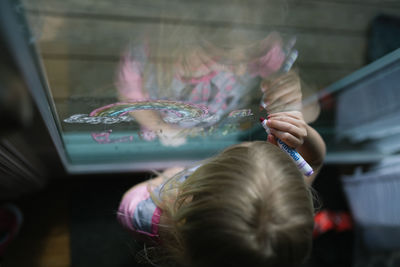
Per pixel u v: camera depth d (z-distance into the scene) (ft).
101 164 4.38
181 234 1.88
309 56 2.78
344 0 2.67
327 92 3.27
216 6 2.37
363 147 4.97
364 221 4.93
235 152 1.95
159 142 3.81
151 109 2.42
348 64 2.94
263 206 1.66
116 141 3.43
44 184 4.64
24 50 1.24
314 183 5.25
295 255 1.74
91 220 4.78
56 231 4.67
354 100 3.71
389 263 4.60
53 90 2.01
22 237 4.57
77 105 2.10
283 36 2.58
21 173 3.19
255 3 2.49
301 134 2.30
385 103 3.75
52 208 4.75
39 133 2.21
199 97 2.49
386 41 2.85
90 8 2.23
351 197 5.15
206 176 1.88
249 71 2.47
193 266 1.85
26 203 4.71
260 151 1.92
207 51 2.44
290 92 2.62
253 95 2.59
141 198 3.03
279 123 2.27
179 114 2.63
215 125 3.13
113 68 2.26
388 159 4.93
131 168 4.46
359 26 2.81
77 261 4.61
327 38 2.71
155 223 2.64
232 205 1.66
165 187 2.58
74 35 2.14
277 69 2.53
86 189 4.87
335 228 4.93
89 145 3.59
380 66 3.02
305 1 2.55
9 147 2.27
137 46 2.34
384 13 2.77
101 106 2.15
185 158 4.41
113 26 2.29
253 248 1.62
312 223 1.80
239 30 2.46
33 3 1.65
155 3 2.35
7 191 3.80
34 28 1.53
